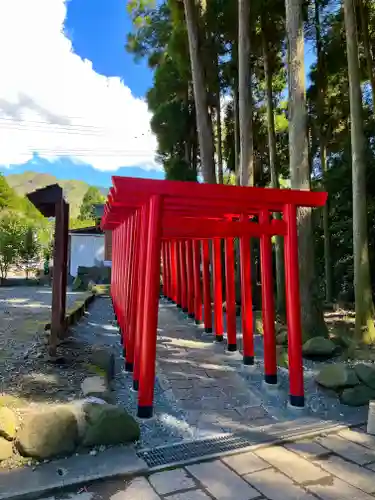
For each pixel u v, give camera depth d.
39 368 4.23
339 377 3.97
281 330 6.48
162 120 12.77
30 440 2.54
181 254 10.01
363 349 5.50
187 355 5.80
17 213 24.25
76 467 2.46
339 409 3.66
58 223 4.88
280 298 8.62
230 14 9.07
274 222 3.88
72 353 4.90
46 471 2.39
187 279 9.64
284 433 3.10
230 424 3.33
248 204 3.96
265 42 9.46
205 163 8.70
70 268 18.23
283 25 9.31
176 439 2.99
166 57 12.50
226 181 16.70
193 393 4.17
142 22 12.53
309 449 2.86
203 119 8.70
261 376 4.78
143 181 3.31
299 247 5.94
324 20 9.09
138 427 2.90
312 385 4.31
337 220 11.45
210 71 10.41
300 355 3.71
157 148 14.34
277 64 10.90
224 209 4.48
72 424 2.69
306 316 5.88
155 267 3.41
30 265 19.59
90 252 18.38
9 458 2.48
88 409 2.85
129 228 5.69
